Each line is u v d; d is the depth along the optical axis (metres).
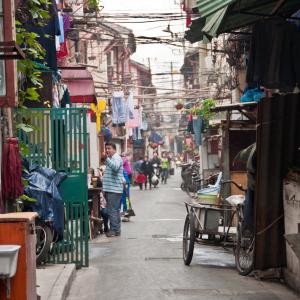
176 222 16.91
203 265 9.96
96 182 15.02
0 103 6.12
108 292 8.00
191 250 9.78
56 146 9.86
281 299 7.53
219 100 25.91
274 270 8.70
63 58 15.79
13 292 5.16
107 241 13.09
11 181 7.41
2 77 6.12
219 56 28.23
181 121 52.69
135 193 32.03
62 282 8.00
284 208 8.24
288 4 8.11
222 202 10.81
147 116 57.69
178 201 25.59
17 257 5.16
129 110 29.80
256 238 8.31
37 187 9.21
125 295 7.78
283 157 8.27
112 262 10.36
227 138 14.48
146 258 10.72
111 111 31.83
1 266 4.96
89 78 15.20
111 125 36.91
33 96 8.41
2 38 6.30
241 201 9.34
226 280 8.71
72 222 9.88
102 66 35.53
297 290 7.82
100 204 14.32
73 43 22.92
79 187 9.88
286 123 8.25
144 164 36.56
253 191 8.57
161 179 44.97
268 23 7.50
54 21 11.03
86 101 15.49
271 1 7.80
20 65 7.87
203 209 9.88
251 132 14.69
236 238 9.46
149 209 21.56
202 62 39.16
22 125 8.20
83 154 9.88
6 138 7.49
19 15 8.45
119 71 40.19
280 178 8.28
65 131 9.88
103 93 30.81
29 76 8.14
